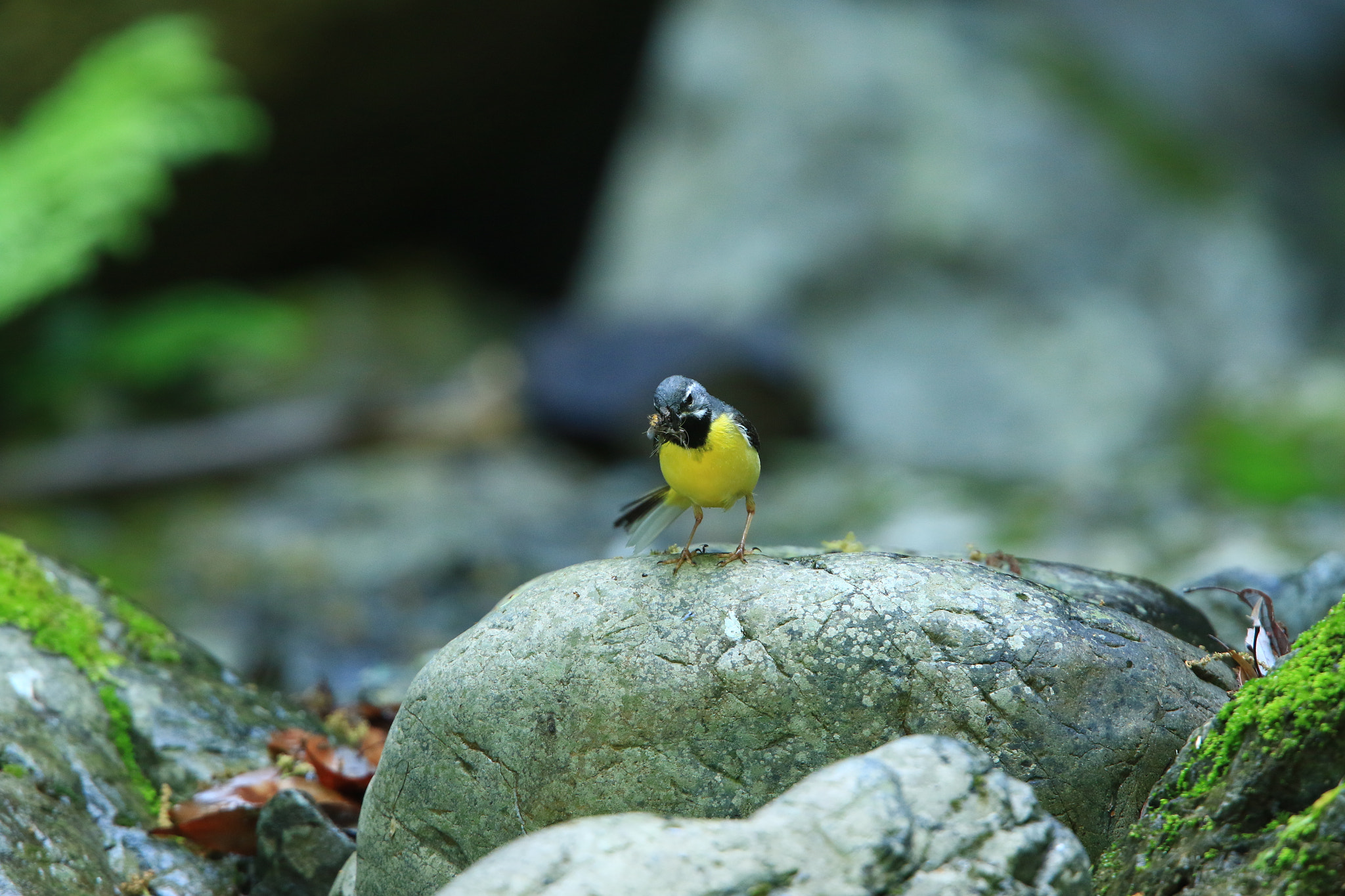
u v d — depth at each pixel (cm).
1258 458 1340
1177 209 1716
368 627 1013
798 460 1499
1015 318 1639
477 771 379
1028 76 1830
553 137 2073
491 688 381
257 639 970
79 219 1340
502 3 1766
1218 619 532
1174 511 1205
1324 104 2028
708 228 1817
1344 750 318
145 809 467
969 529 1195
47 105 1480
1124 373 1588
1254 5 2108
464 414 1611
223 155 1662
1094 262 1666
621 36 1944
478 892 289
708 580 387
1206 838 332
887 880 293
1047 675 362
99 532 1338
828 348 1680
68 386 1571
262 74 1650
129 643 534
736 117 1864
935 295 1672
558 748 370
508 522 1335
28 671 484
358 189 1959
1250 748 331
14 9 1469
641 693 367
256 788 466
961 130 1762
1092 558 1077
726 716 363
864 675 361
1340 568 542
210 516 1382
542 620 387
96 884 417
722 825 303
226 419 1543
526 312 2138
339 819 468
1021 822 306
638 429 1545
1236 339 1644
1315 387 1494
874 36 1884
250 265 1953
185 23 1548
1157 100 1884
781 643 366
